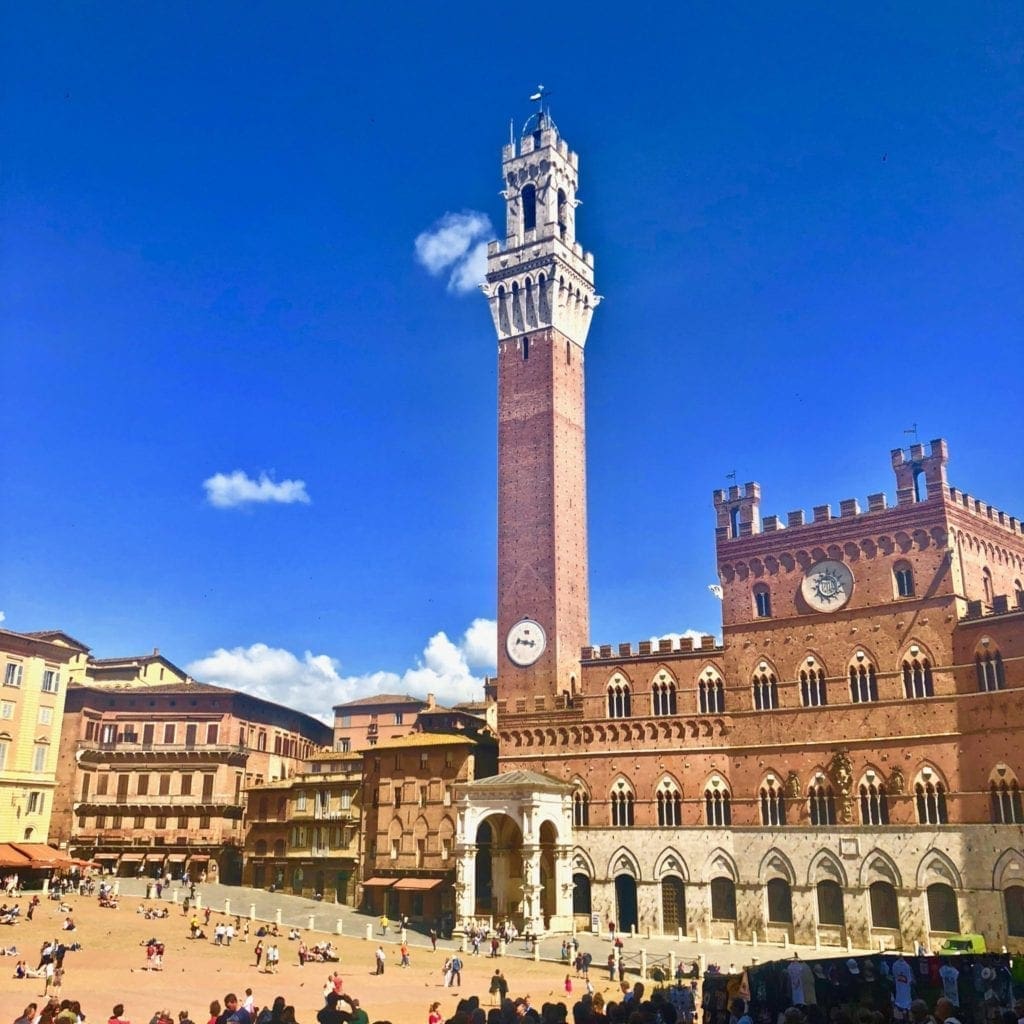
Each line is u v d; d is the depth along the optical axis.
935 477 100.50
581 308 141.12
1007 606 93.50
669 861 107.75
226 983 72.62
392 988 74.38
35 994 64.19
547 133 140.50
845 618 103.19
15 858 115.50
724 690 109.25
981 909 89.00
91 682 169.25
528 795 105.69
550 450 129.75
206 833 146.75
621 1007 38.88
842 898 96.88
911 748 96.38
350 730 176.25
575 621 126.69
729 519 113.44
